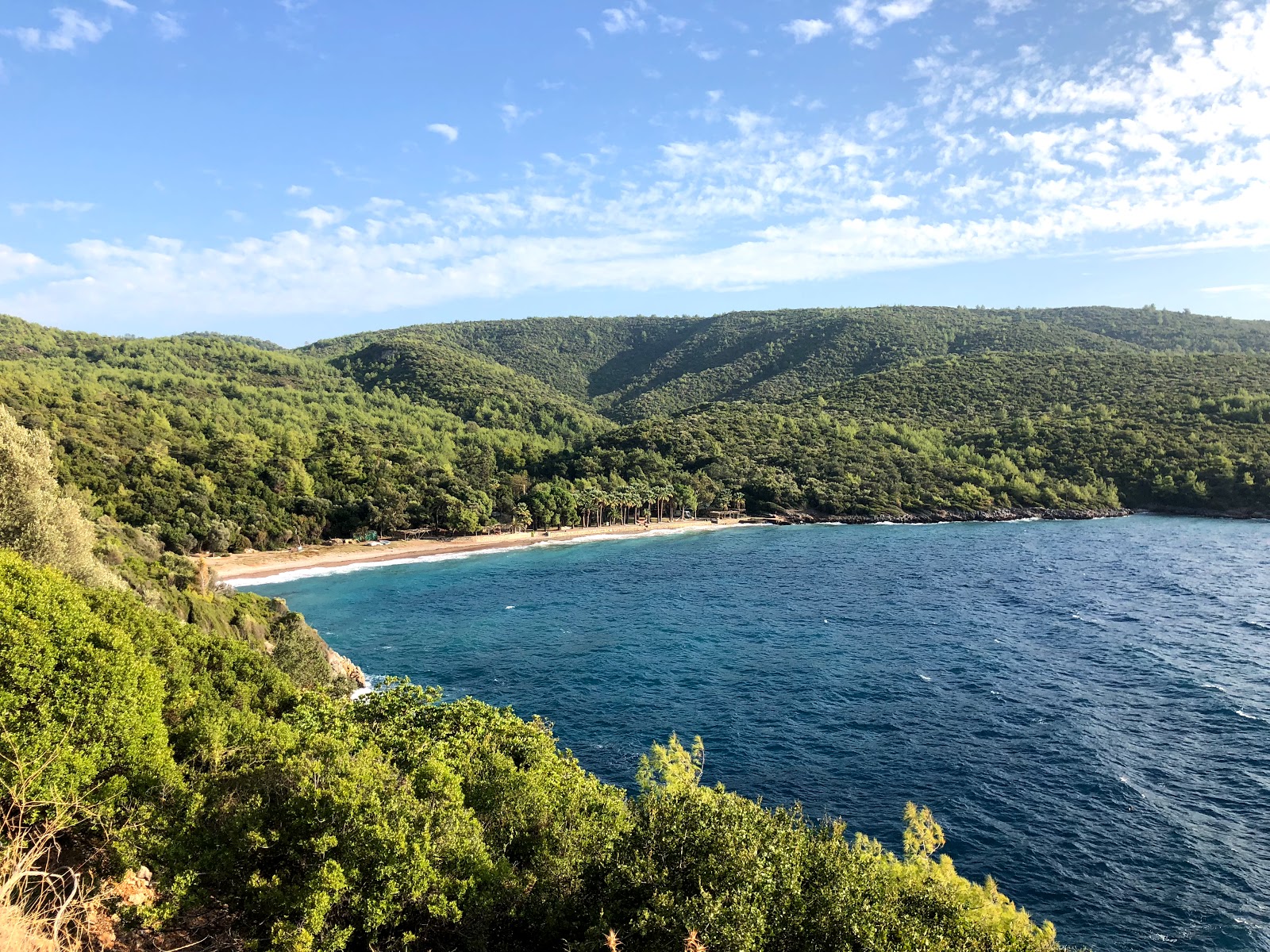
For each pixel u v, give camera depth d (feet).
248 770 54.85
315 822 48.11
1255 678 162.09
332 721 71.56
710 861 47.96
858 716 146.82
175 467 392.47
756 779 119.55
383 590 304.91
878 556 364.38
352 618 252.62
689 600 270.05
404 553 396.57
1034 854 97.40
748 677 173.68
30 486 117.80
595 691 165.48
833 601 258.98
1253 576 280.92
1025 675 169.37
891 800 112.06
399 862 46.03
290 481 427.74
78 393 475.72
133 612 83.25
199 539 361.51
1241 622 212.02
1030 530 451.53
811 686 165.48
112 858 45.34
